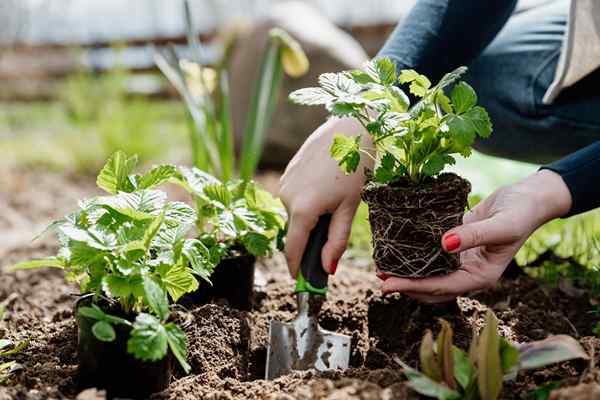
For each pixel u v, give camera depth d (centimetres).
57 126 653
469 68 212
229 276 170
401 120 126
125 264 123
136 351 114
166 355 131
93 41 737
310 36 454
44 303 214
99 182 143
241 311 170
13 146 579
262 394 129
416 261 137
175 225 134
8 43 771
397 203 134
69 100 637
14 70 757
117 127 518
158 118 608
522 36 205
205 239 167
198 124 225
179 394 130
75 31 761
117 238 128
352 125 151
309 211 146
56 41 770
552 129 202
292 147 455
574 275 200
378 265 143
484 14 159
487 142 225
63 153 544
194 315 153
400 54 159
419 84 141
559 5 211
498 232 132
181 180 164
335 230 149
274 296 191
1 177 493
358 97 126
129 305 130
